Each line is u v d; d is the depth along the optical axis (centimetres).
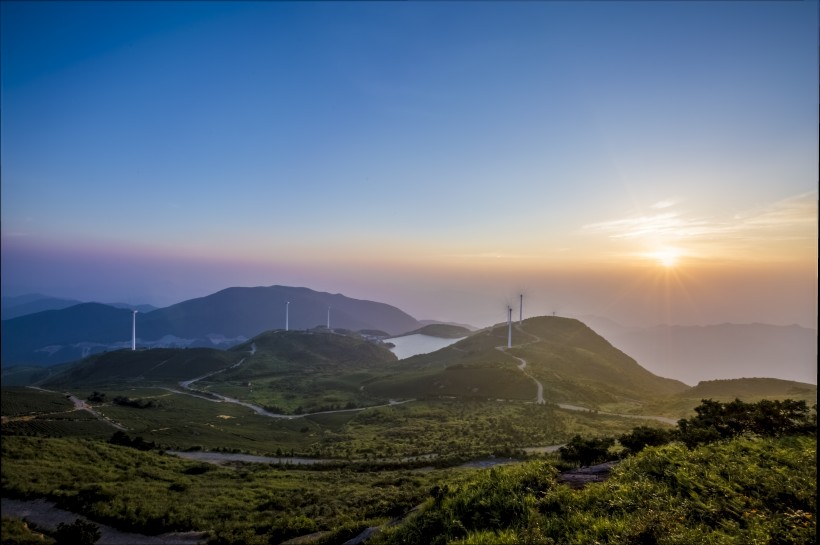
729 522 1060
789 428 2278
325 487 4650
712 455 1605
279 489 4522
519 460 6894
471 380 18275
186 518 3234
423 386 18875
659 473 1473
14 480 3872
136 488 4062
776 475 1337
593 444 2614
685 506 1169
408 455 8375
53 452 5059
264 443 10769
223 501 3841
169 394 19400
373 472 6184
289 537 2688
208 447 9038
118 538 2947
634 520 1083
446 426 11775
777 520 1052
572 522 1159
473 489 1501
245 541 2706
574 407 14750
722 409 2773
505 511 1311
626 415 13325
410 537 1339
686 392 15938
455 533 1253
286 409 16962
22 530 2914
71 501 3494
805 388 13512
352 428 12800
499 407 14400
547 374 19212
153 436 9950
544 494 1387
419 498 2967
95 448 5672
